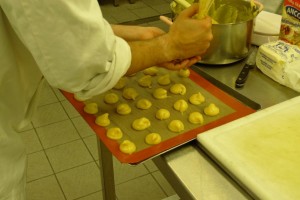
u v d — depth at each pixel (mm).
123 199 1549
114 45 637
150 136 734
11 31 686
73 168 1686
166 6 3162
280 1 1233
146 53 731
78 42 570
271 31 992
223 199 605
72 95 886
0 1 559
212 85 909
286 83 848
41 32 559
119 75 663
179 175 651
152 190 1589
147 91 913
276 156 641
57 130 1896
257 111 760
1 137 777
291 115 731
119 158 696
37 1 532
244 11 984
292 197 567
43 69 606
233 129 700
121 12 3066
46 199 1544
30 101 861
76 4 549
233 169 620
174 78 947
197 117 784
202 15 751
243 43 921
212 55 928
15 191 840
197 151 706
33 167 1690
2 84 736
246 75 892
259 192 578
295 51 854
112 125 800
